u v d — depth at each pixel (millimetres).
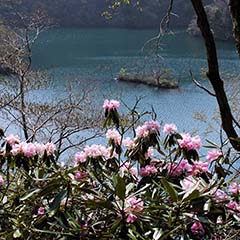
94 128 9141
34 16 13289
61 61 23812
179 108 15773
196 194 1673
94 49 28781
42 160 2199
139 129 2318
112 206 1726
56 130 8625
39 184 2084
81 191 1896
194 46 23375
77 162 2193
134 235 1700
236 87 11570
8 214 1950
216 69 2277
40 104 9359
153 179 2127
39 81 10461
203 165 2186
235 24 2262
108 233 1698
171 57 23078
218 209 1786
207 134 10836
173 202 1741
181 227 1730
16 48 10297
